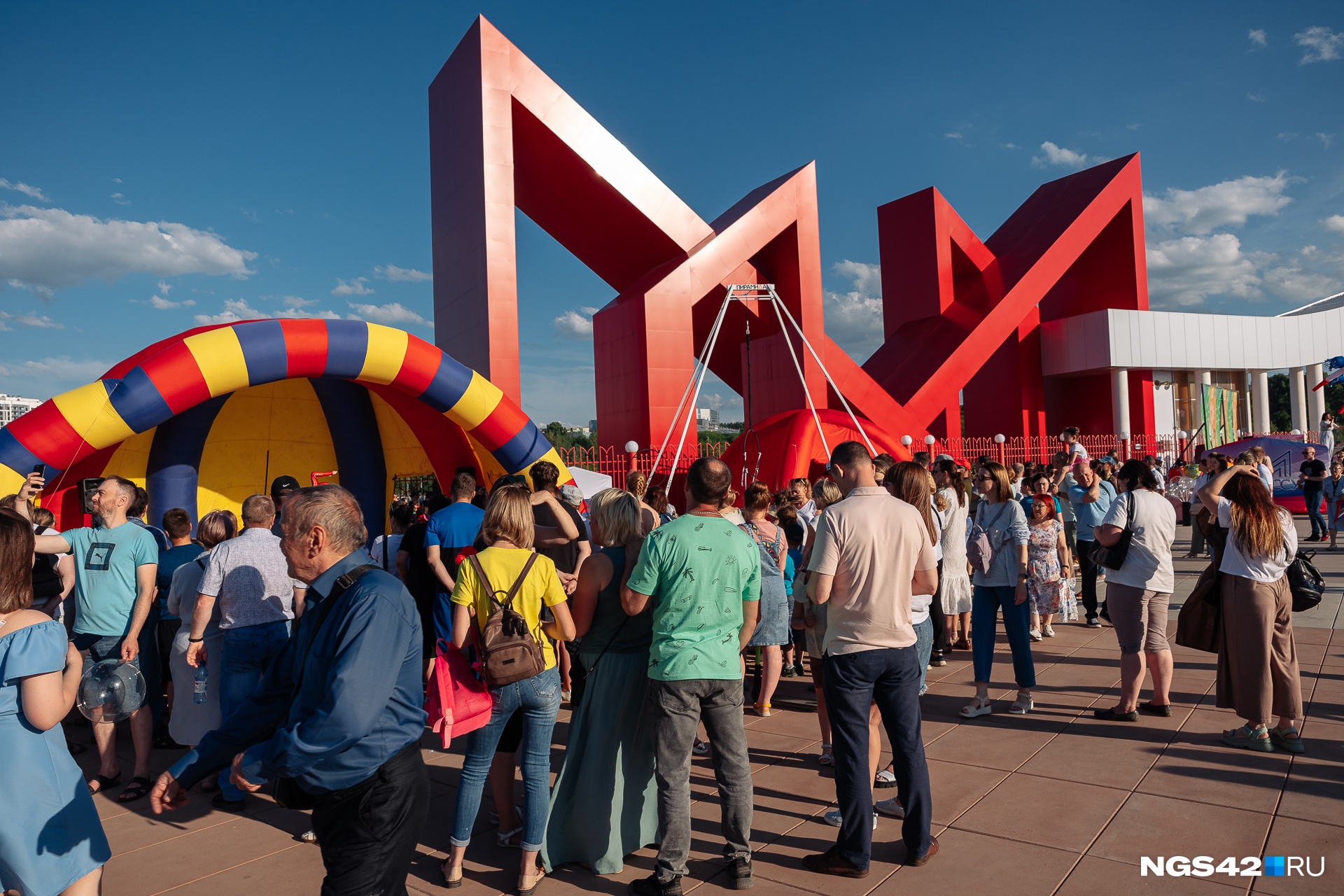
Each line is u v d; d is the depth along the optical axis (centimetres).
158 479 837
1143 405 2506
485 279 1322
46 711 249
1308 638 748
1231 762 464
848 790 353
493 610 351
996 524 569
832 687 360
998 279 2136
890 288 2266
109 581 506
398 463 1052
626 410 1570
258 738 254
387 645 230
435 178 1556
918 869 357
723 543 357
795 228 1688
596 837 372
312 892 360
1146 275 2403
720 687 350
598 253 1736
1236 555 484
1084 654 746
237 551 477
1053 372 2491
